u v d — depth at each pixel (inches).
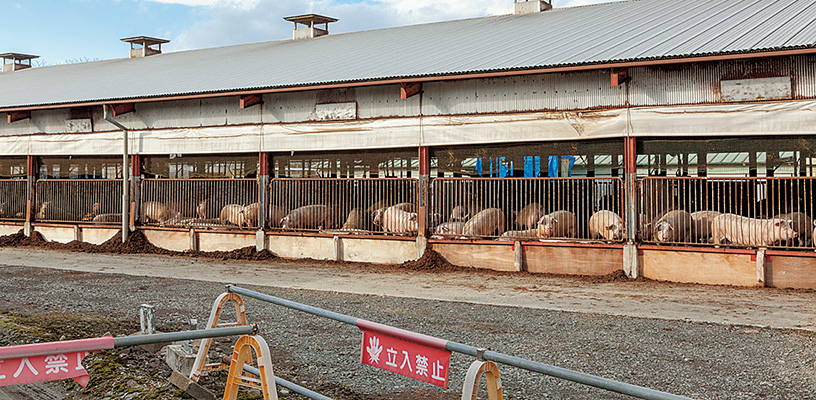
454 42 705.0
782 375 239.3
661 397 114.3
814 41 431.5
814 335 299.6
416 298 406.9
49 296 413.1
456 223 550.9
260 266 575.5
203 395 218.5
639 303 387.2
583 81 511.2
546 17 796.0
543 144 531.2
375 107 589.6
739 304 382.0
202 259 626.5
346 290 439.2
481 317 346.6
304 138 619.5
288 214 621.9
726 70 464.4
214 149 661.9
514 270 524.4
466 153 561.0
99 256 644.7
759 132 454.6
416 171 744.3
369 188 605.9
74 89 805.2
